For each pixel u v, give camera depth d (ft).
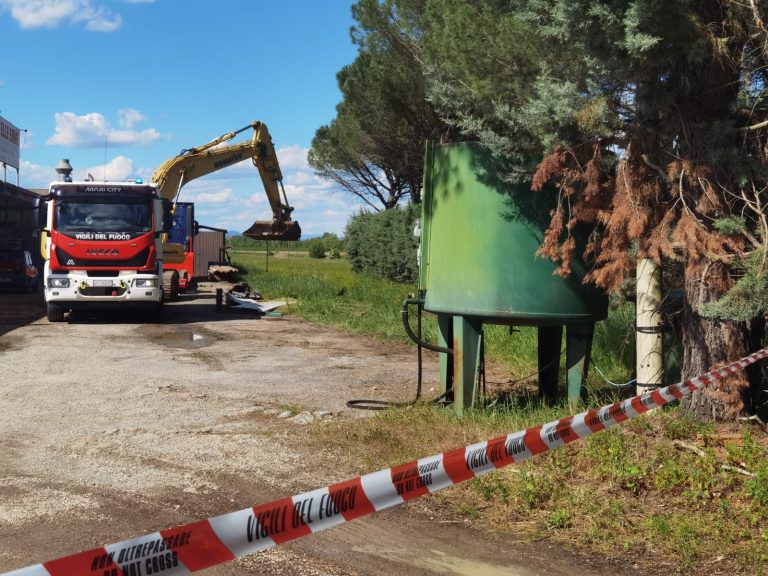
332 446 23.39
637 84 20.74
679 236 20.31
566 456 20.13
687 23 18.97
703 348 21.81
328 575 14.21
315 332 55.93
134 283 59.62
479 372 28.81
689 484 18.12
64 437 24.89
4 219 151.53
